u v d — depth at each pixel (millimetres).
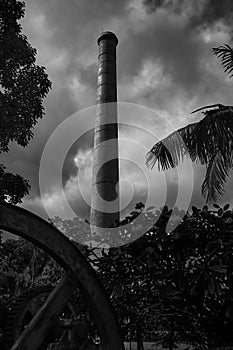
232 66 10273
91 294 3355
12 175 12977
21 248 22250
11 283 22109
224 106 10031
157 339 4906
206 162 10023
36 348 3000
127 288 4680
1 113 11891
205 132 9633
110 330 3393
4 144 12422
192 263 4262
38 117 12867
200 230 4504
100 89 25953
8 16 12875
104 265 4691
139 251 4605
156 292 4566
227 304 4273
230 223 4512
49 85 13258
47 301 3197
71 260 3314
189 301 4398
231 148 9633
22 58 12742
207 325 4391
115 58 27109
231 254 4309
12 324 6215
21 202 13039
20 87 12648
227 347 4230
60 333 4348
